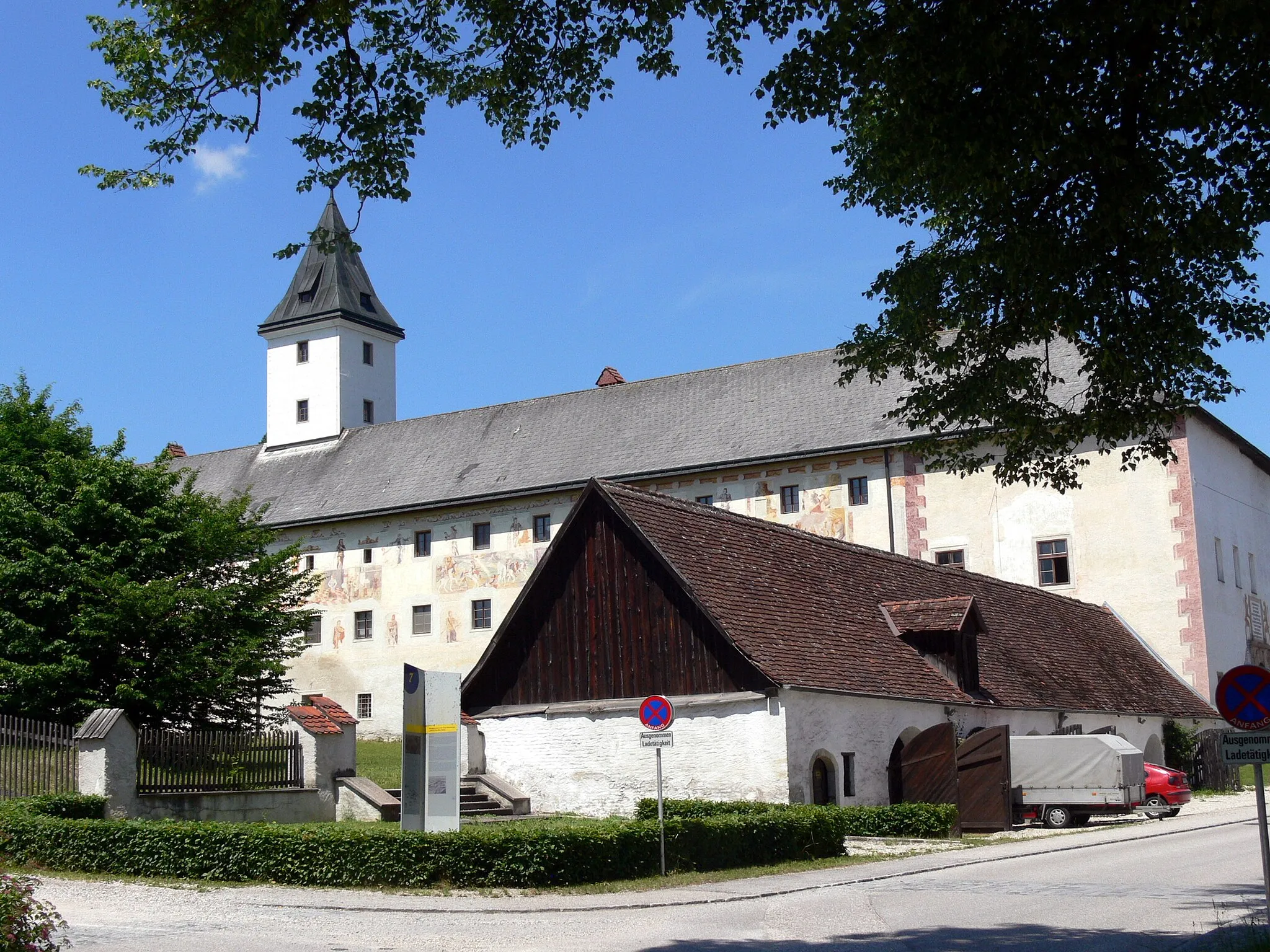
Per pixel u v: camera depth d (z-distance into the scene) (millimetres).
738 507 49281
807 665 24734
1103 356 14594
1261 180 13164
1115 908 14414
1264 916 13328
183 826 17562
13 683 25188
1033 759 27594
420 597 55500
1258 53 11992
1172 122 12484
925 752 26109
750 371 53875
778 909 14734
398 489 57406
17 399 30609
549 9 13250
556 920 13977
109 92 12516
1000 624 34906
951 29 12023
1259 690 12125
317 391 64312
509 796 25844
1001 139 12195
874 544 46500
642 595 25531
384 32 12938
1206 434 45438
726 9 13312
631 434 53781
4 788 21156
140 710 25984
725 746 23859
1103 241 13297
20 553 26656
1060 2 11828
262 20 11273
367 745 48750
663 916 14266
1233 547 46906
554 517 52781
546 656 26734
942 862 19547
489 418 59250
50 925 9562
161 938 12570
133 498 28062
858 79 13102
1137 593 43156
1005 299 15164
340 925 13625
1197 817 28859
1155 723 38219
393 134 12914
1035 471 16469
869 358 16375
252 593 28297
